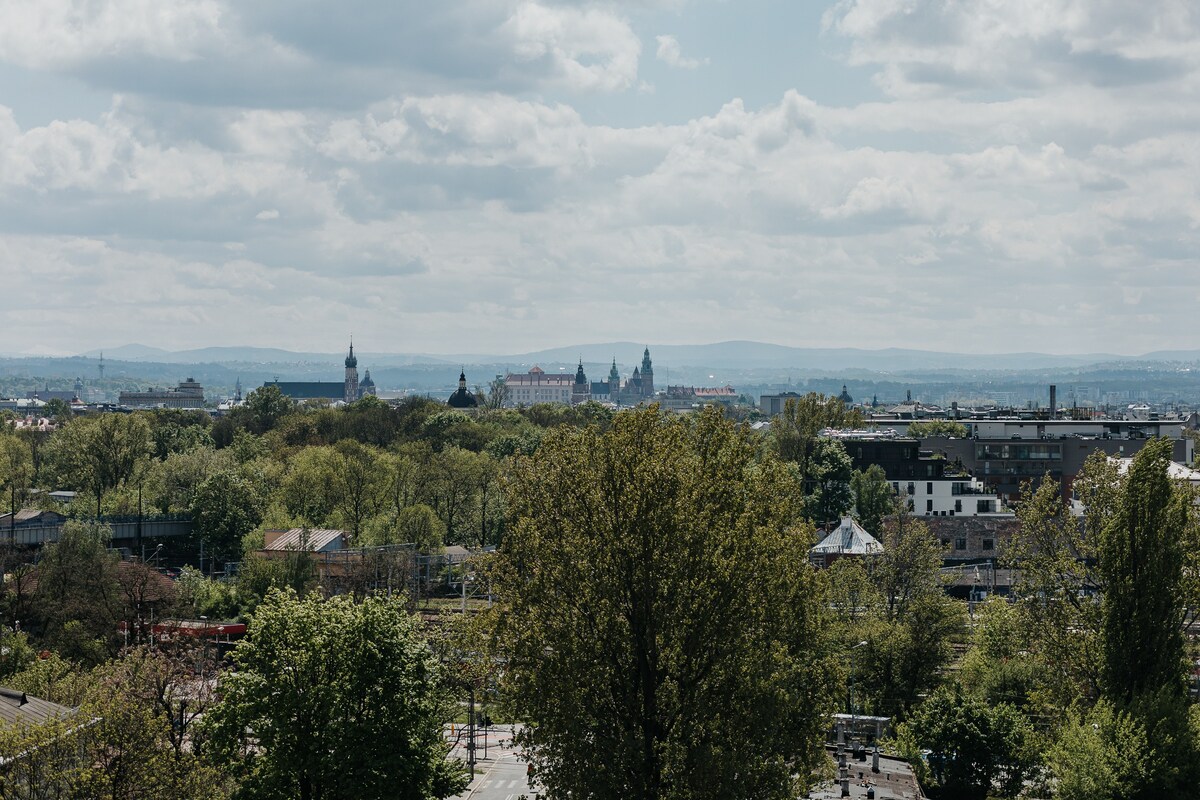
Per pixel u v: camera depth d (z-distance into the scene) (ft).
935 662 400.47
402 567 584.81
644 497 228.84
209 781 236.63
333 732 248.52
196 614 531.09
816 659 255.09
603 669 227.81
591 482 234.99
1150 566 290.76
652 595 228.02
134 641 442.09
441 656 321.73
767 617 232.32
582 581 228.84
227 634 497.46
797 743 234.58
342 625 258.37
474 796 337.31
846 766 318.86
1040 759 315.37
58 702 298.97
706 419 259.39
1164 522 291.79
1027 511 331.57
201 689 305.32
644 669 228.43
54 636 437.99
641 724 227.40
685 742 225.15
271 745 247.91
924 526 459.73
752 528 234.38
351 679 253.65
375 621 261.24
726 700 225.76
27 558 599.16
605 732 226.58
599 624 228.84
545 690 222.89
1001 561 350.02
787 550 237.45
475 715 428.97
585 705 226.99
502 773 364.38
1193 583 295.48
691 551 228.22
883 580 441.27
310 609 261.85
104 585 482.28
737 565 228.63
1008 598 480.64
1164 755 272.31
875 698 394.52
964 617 418.51
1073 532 327.47
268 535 640.17
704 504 235.20
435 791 278.87
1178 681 291.58
